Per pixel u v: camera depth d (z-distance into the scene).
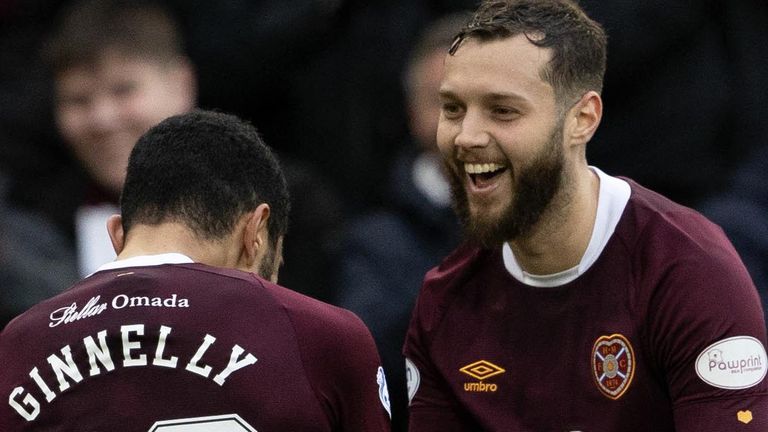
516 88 8.53
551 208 8.83
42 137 15.27
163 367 8.49
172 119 9.31
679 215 9.09
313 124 15.94
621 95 15.45
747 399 8.55
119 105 14.31
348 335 8.92
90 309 8.70
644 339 8.86
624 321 8.88
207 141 9.13
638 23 15.07
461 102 8.67
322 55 15.91
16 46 15.97
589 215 9.02
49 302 8.89
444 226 14.09
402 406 13.80
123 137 14.38
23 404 8.57
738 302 8.67
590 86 8.84
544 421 9.13
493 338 9.31
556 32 8.67
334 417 8.81
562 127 8.72
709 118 15.53
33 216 14.31
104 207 14.62
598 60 8.87
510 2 8.87
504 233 8.83
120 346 8.54
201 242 8.98
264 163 9.27
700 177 15.48
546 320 9.16
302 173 14.27
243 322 8.63
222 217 9.01
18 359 8.69
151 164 9.07
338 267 14.12
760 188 14.45
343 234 14.29
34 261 13.59
